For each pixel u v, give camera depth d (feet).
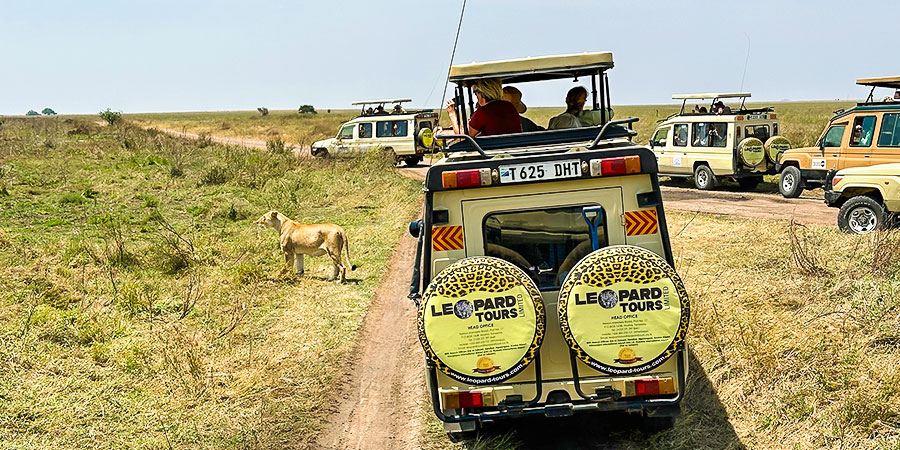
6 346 25.40
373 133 87.30
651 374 16.21
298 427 20.79
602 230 16.80
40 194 61.41
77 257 37.45
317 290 33.96
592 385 16.52
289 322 29.60
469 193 16.87
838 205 39.09
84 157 89.92
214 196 60.59
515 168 16.47
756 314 24.66
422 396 22.66
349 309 31.09
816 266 28.76
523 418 20.36
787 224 39.01
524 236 17.06
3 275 33.60
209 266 37.68
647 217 16.63
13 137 120.67
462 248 17.02
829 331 22.70
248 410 21.75
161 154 91.91
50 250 38.88
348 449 19.66
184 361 24.97
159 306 30.83
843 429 17.49
